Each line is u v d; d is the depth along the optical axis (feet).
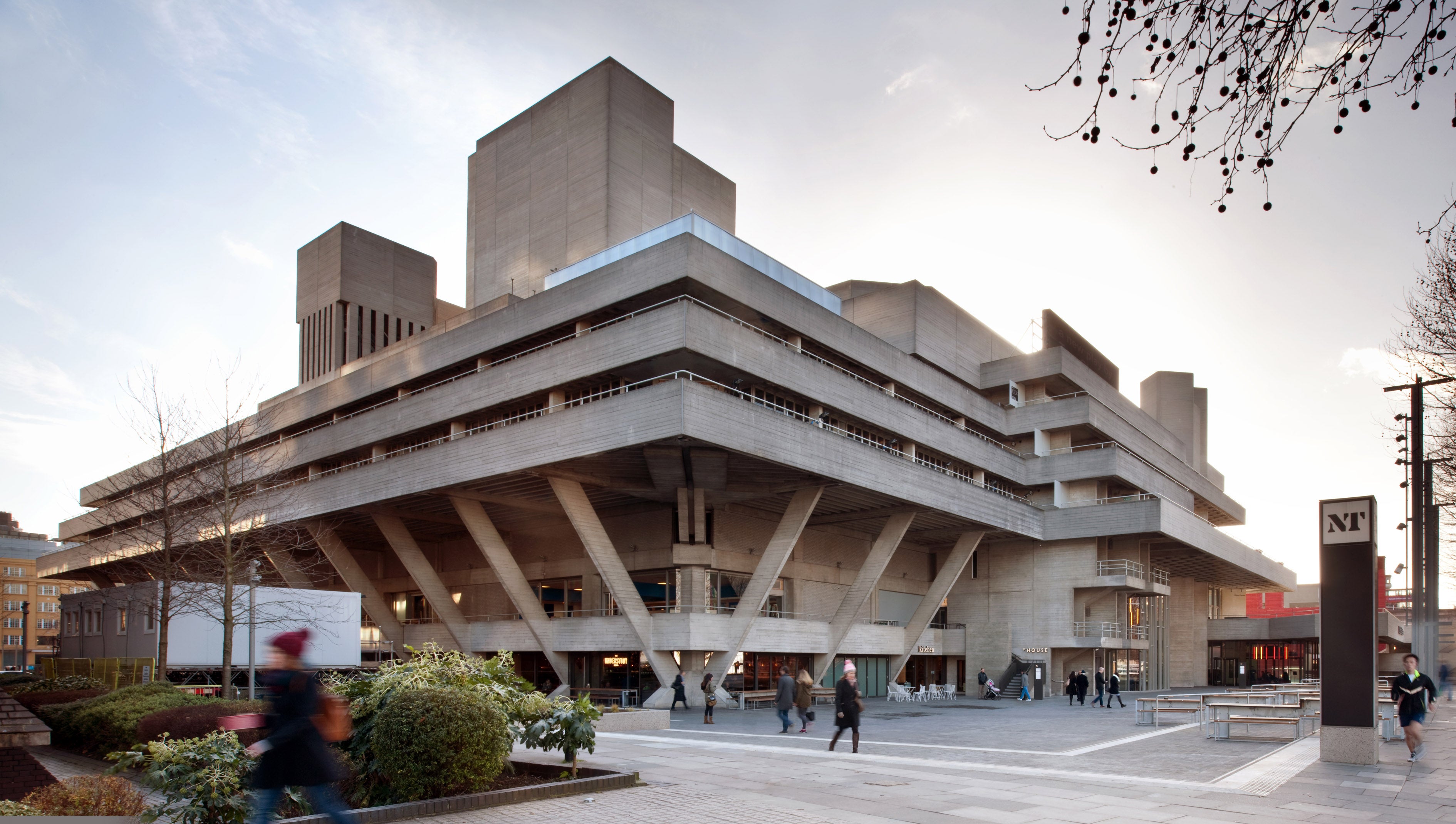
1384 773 47.96
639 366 113.80
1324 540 54.08
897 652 162.40
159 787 31.30
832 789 41.81
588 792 40.14
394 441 150.30
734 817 34.47
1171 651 237.66
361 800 37.88
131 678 97.86
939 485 146.51
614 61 168.96
